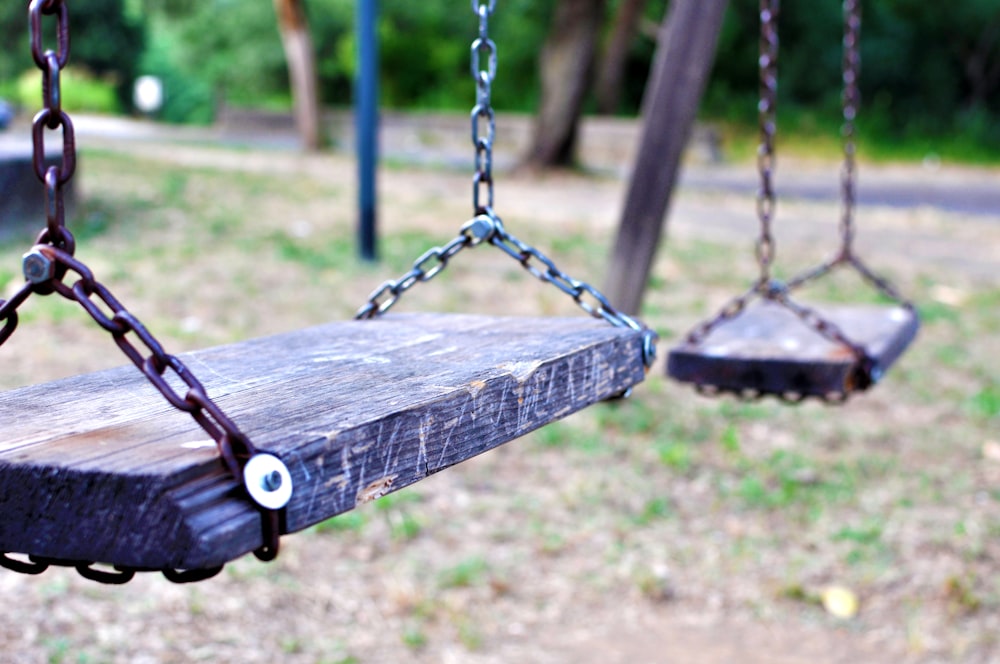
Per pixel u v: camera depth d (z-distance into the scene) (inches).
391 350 71.0
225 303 246.1
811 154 854.5
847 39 153.9
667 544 154.8
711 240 402.0
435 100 1015.6
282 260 295.0
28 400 58.9
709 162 802.8
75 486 45.0
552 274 81.4
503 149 840.3
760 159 127.3
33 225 288.0
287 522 47.1
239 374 63.8
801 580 146.3
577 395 68.3
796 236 422.9
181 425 52.7
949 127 960.3
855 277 337.1
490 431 59.9
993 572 149.0
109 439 50.0
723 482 175.3
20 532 46.1
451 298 273.9
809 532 159.8
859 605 141.3
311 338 76.5
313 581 138.8
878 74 1003.9
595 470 177.3
